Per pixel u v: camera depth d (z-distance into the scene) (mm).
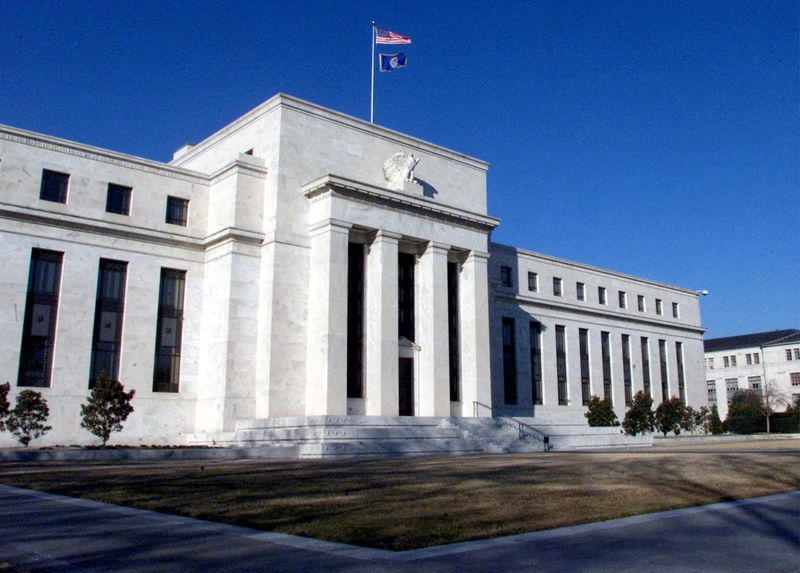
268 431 41844
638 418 61594
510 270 71250
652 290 88000
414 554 11695
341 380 46375
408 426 45562
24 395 38281
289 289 47938
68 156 45625
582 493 19609
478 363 53875
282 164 49406
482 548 12234
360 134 54688
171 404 46906
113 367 45406
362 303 50469
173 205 49781
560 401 73625
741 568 10820
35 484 22328
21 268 42688
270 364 46125
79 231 45094
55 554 11805
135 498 18641
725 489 21000
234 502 17766
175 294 48875
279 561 11188
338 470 26891
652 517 15875
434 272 52781
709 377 144500
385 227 50531
